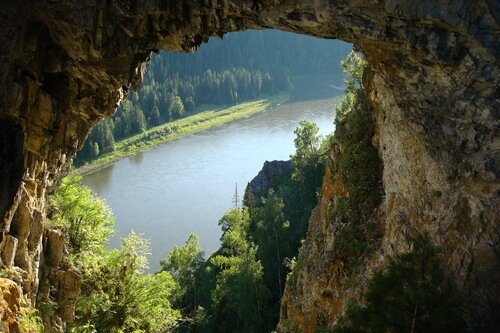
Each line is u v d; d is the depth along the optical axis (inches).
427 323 542.9
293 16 722.8
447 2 641.0
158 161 3681.1
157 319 1253.7
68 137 962.1
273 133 4138.8
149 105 4987.7
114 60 841.5
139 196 3056.1
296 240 2225.6
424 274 573.6
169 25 801.6
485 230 686.5
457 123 715.4
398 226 845.2
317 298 1091.3
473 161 701.9
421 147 776.9
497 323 649.6
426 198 782.5
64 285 974.4
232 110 5088.6
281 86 5880.9
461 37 660.7
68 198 1229.1
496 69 660.1
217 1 739.4
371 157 1059.9
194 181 3240.7
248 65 6515.8
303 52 6894.7
